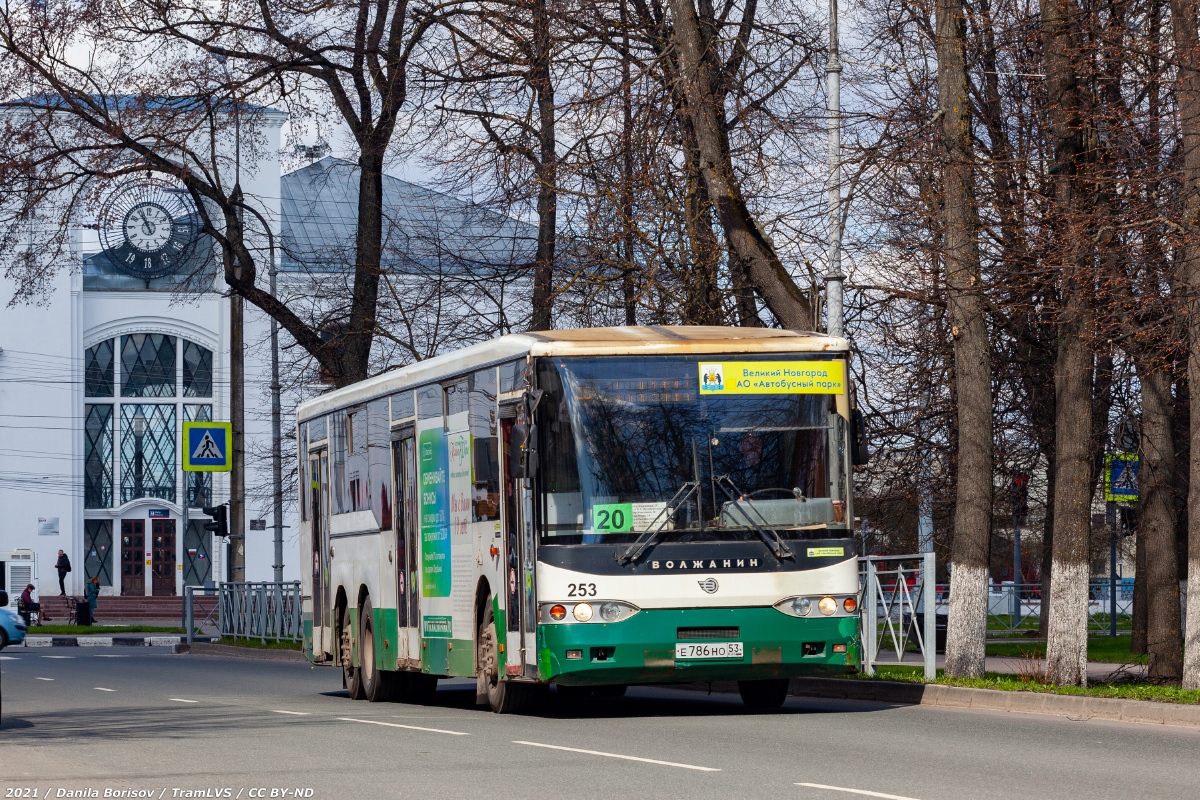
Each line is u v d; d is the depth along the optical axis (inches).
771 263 1118.4
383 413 957.2
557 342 725.9
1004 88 1203.9
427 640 874.8
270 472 3363.7
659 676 709.9
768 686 823.7
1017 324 1251.2
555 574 708.0
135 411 3459.6
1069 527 883.4
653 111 1203.2
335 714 836.0
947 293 1010.1
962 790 469.4
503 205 1344.7
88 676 1353.3
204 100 1590.8
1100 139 924.6
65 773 555.5
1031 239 972.6
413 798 475.5
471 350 812.6
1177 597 1045.8
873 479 1413.6
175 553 3449.8
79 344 3412.9
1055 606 884.0
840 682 917.2
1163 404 1065.5
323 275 2034.9
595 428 718.5
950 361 1264.8
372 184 1659.7
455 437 831.7
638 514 714.2
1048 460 1384.1
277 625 1929.1
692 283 1240.2
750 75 1269.7
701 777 510.6
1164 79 898.1
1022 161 1014.4
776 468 728.3
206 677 1333.7
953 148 950.4
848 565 729.0
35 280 1633.9
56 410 3395.7
